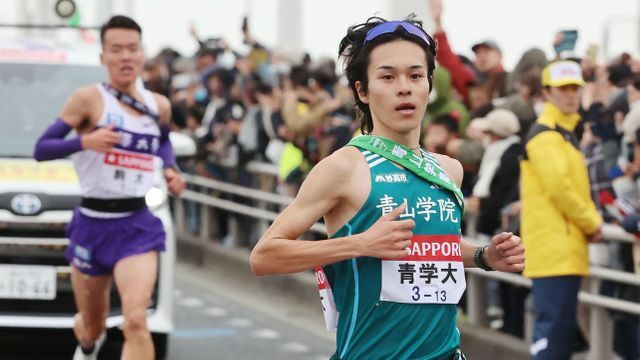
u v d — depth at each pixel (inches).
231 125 982.4
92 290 550.6
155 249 538.9
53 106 687.1
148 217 542.3
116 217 537.0
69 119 540.4
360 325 310.2
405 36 310.2
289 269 304.8
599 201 637.3
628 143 639.1
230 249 1003.3
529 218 568.7
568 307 563.8
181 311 853.2
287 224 306.5
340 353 314.5
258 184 968.3
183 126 1169.4
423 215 309.0
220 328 791.1
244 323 809.5
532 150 560.7
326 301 315.0
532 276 567.8
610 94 743.1
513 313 665.6
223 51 1169.4
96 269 543.8
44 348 684.1
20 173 628.1
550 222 561.3
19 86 693.3
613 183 636.7
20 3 1940.2
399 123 308.8
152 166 546.6
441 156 334.0
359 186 307.3
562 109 564.1
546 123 563.2
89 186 537.6
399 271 307.6
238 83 1030.4
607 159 683.4
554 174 552.7
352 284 309.4
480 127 674.2
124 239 537.3
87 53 721.0
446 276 311.0
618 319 594.6
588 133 673.6
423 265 309.0
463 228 717.9
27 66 703.1
